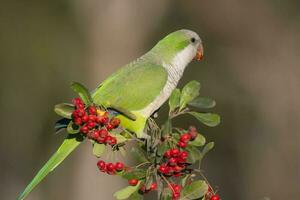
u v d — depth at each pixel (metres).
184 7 17.03
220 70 16.95
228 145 16.80
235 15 17.30
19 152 17.66
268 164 16.58
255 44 17.17
